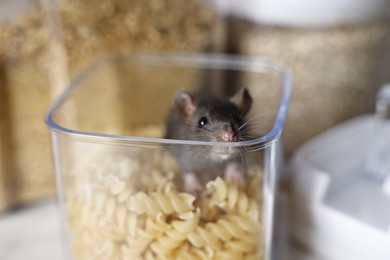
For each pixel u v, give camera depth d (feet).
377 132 1.81
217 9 1.86
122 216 1.38
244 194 1.40
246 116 1.46
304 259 1.62
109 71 1.76
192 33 1.83
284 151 1.89
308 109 1.91
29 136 1.75
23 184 1.79
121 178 1.40
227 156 1.34
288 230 1.68
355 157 1.75
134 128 1.83
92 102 1.73
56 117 1.46
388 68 2.01
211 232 1.38
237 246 1.40
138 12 1.74
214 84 1.80
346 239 1.55
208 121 1.44
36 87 1.73
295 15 1.79
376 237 1.51
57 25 1.67
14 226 1.73
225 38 1.91
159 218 1.37
